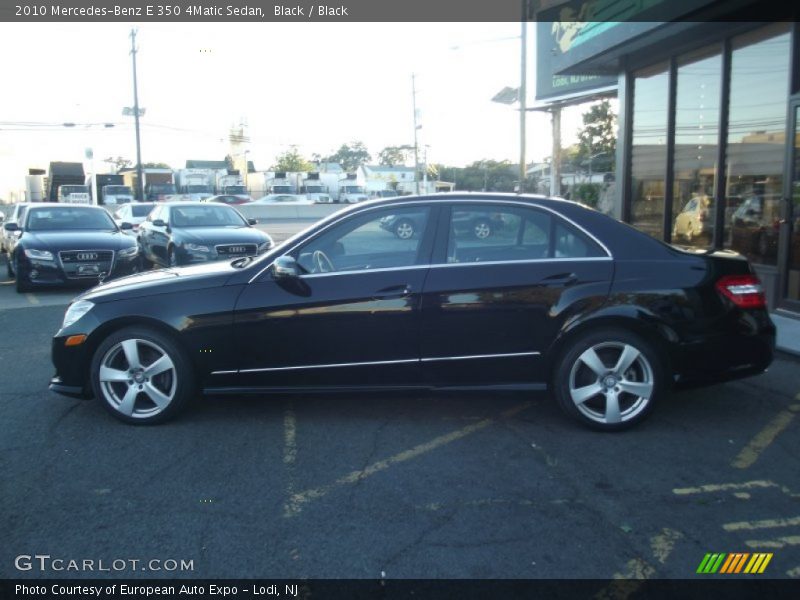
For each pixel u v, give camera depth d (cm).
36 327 877
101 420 510
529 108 2384
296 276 469
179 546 338
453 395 486
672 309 459
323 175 5722
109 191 4038
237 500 384
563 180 3728
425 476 413
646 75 1089
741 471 418
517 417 513
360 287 473
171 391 489
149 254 1396
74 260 1149
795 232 814
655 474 414
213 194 4866
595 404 480
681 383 468
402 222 488
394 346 475
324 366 481
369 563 323
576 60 1131
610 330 465
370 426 496
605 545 336
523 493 391
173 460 438
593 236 476
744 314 468
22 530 352
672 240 1045
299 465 430
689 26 877
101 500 384
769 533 347
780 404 538
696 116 978
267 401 551
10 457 443
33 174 4441
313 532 350
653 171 1089
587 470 420
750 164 882
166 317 480
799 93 790
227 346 482
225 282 487
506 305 466
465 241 482
